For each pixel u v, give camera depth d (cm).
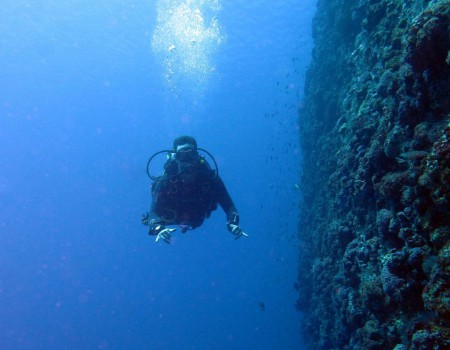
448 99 283
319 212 1023
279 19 2725
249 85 4756
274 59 3650
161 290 6688
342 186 598
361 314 460
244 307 5434
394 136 344
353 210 541
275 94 5178
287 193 3975
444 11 271
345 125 698
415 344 218
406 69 331
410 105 329
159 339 5200
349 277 504
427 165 227
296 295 3609
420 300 291
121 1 2861
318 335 991
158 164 7956
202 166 492
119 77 4469
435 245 237
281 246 3488
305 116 1398
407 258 297
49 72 4250
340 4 1082
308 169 1309
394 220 335
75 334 5753
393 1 557
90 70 4228
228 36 3012
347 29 939
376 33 590
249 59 3641
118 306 6406
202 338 4838
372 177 385
